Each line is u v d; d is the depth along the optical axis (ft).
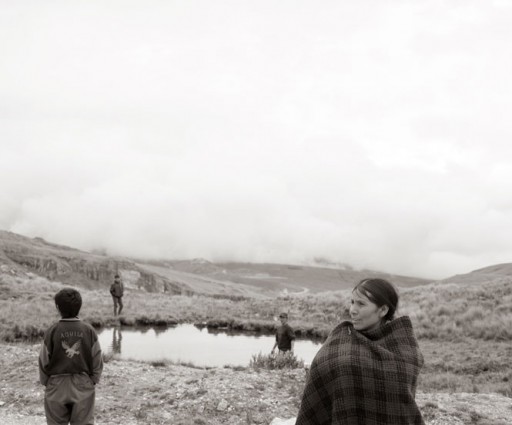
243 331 92.84
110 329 85.30
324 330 89.97
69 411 19.26
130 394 33.04
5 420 27.45
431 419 30.12
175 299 150.10
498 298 98.02
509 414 32.27
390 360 9.09
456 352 65.00
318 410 9.42
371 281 10.04
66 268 497.05
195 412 29.86
